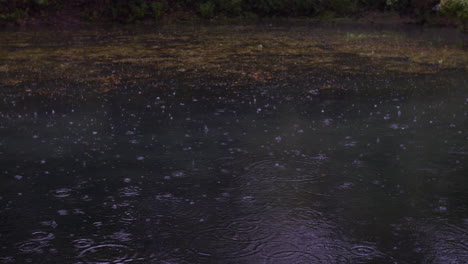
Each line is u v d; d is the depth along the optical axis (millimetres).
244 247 2658
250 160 4020
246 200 3270
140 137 4621
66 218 3008
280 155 4137
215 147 4340
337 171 3783
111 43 11438
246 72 8055
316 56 9812
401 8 19219
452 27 16047
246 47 11023
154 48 10711
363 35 13609
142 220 2982
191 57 9531
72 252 2611
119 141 4500
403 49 10812
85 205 3193
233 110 5633
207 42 11812
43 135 4648
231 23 16953
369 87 6906
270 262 2508
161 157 4090
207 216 3033
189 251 2619
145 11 17188
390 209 3135
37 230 2855
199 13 18203
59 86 6863
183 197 3318
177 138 4594
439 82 7211
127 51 10211
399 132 4770
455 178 3645
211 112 5543
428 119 5219
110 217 3021
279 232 2826
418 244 2695
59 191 3410
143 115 5398
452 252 2611
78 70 8070
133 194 3367
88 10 16766
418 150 4254
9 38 12086
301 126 4984
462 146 4352
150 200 3270
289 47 11102
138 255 2580
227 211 3102
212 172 3768
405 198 3301
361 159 4043
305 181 3592
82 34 13109
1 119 5172
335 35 13555
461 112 5488
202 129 4879
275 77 7656
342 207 3162
